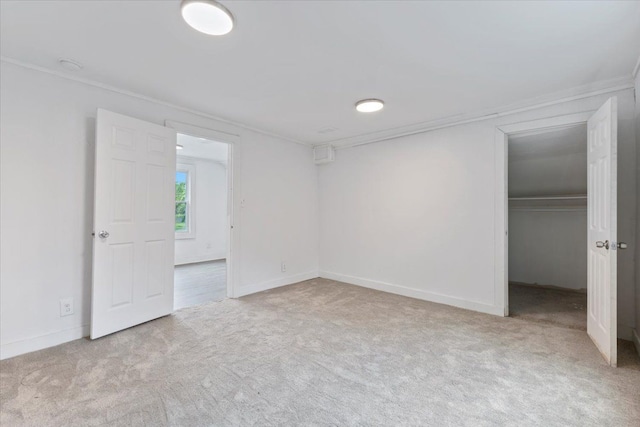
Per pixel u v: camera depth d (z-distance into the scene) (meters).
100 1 1.55
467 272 3.29
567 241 4.11
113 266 2.54
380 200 4.08
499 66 2.22
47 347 2.29
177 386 1.79
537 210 4.30
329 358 2.14
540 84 2.52
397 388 1.78
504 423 1.49
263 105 3.04
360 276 4.31
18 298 2.20
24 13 1.65
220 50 2.03
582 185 3.77
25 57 2.14
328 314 3.07
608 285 2.07
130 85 2.60
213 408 1.60
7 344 2.15
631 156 2.42
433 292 3.55
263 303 3.44
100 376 1.89
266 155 4.07
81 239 2.50
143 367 2.00
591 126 2.45
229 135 3.61
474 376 1.91
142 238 2.77
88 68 2.30
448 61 2.16
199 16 1.64
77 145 2.48
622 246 2.06
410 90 2.66
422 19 1.69
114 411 1.56
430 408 1.60
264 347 2.31
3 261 2.15
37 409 1.57
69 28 1.79
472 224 3.26
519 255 4.45
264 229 4.04
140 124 2.73
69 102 2.44
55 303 2.37
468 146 3.30
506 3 1.55
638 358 2.12
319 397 1.70
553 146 3.30
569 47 1.97
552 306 3.34
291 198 4.44
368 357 2.16
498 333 2.58
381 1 1.54
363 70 2.30
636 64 2.16
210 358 2.14
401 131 3.81
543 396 1.70
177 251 6.20
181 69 2.31
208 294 3.87
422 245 3.66
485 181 3.17
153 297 2.87
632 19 1.67
